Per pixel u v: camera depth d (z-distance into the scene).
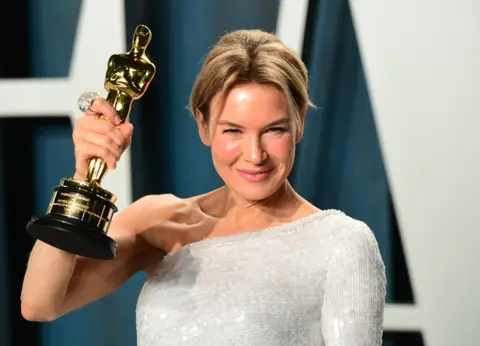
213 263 3.78
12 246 6.58
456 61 6.16
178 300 3.73
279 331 3.55
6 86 6.48
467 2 6.11
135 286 6.56
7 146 6.53
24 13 6.43
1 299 6.59
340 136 6.31
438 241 6.27
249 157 3.48
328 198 6.36
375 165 6.29
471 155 6.20
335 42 6.25
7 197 6.55
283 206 3.93
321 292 3.62
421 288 6.30
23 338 6.61
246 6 6.29
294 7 6.23
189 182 6.44
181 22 6.34
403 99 6.23
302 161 6.36
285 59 3.57
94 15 6.38
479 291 6.25
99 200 3.17
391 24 6.20
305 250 3.71
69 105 6.45
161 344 3.66
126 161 6.42
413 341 6.36
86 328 6.61
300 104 3.67
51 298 3.56
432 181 6.25
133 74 3.33
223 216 4.01
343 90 6.28
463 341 6.29
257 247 3.77
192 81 6.37
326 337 3.55
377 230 6.33
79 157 3.20
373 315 3.49
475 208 6.22
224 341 3.56
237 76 3.45
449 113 6.20
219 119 3.53
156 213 4.08
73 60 6.42
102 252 3.14
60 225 3.08
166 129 6.41
